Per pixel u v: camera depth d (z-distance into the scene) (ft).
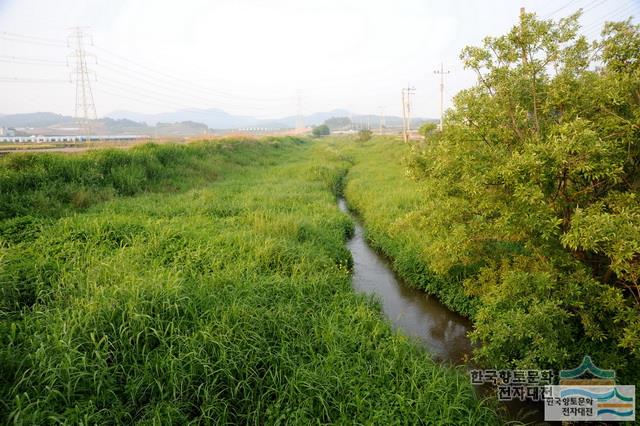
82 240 25.31
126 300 16.78
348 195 59.47
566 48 18.60
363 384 15.40
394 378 15.93
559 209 17.16
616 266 14.15
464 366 19.62
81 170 41.57
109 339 15.07
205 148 73.56
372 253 36.29
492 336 17.26
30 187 35.78
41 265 20.39
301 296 21.22
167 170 54.44
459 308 24.98
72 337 14.67
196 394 14.15
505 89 19.27
